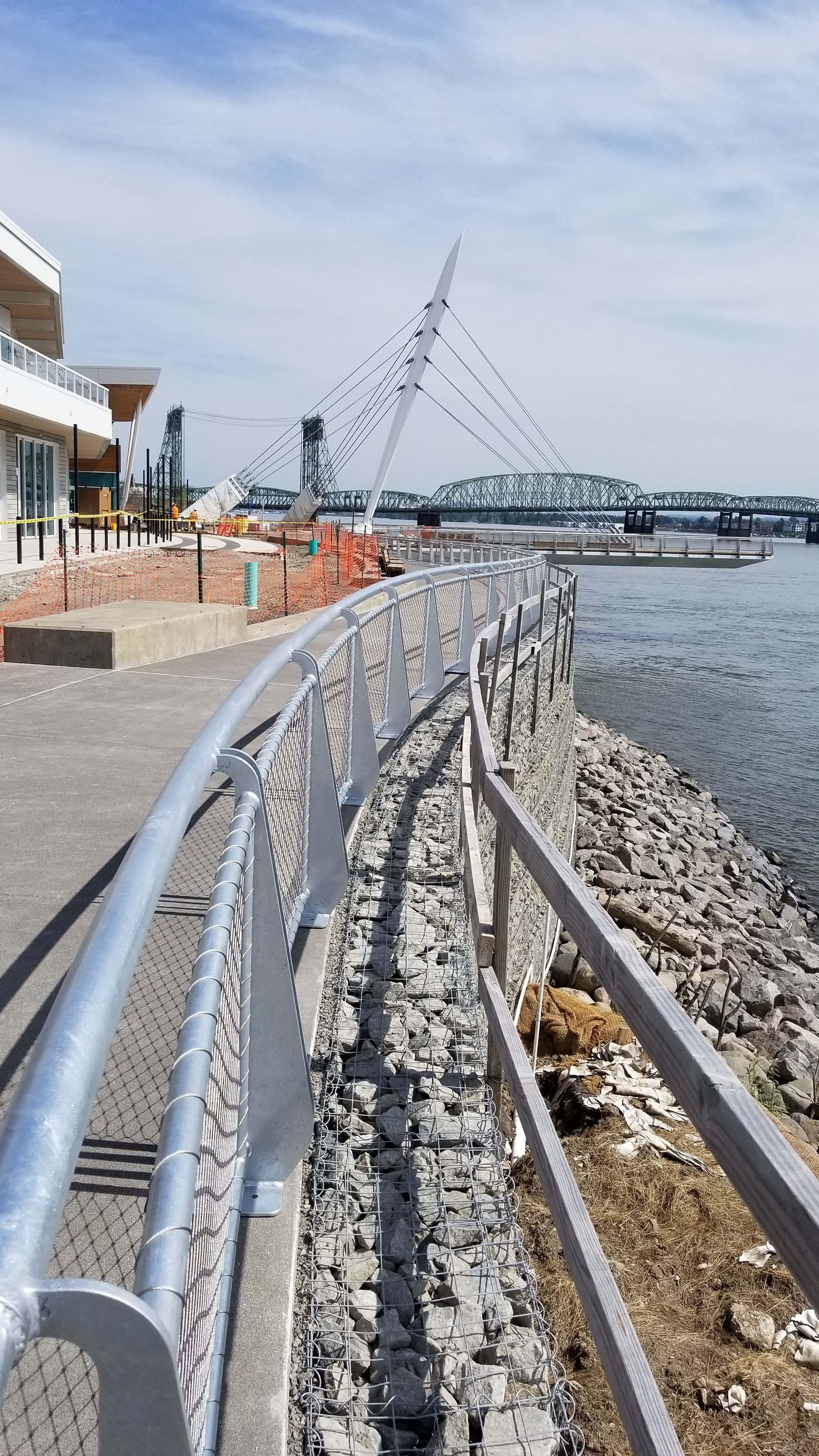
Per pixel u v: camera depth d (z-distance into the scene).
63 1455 2.01
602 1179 4.54
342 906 5.64
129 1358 1.02
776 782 34.66
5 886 4.86
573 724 26.70
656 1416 1.76
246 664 11.41
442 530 58.50
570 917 2.33
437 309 73.88
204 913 4.60
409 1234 3.35
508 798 3.54
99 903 4.66
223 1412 2.32
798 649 70.50
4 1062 3.34
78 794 6.32
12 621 15.12
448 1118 3.95
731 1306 3.81
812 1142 8.10
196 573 27.62
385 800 7.98
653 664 60.72
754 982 14.82
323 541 48.84
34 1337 0.93
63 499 37.22
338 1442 2.47
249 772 2.75
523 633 18.66
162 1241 1.40
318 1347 2.73
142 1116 3.13
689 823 27.64
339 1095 4.04
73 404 32.06
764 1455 3.16
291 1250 2.82
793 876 25.97
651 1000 1.71
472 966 4.97
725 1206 4.38
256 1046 2.93
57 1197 0.99
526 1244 4.11
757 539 75.75
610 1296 2.04
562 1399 2.88
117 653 10.67
